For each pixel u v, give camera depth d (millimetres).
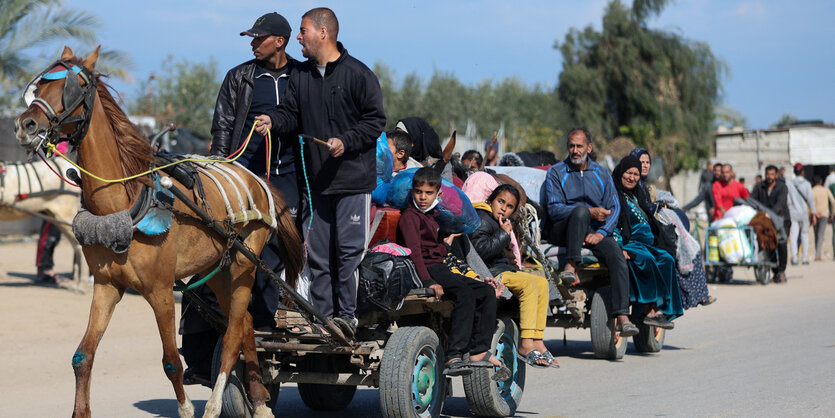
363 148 8250
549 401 10039
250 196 8172
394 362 7938
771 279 23922
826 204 30266
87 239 7047
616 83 55844
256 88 9203
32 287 19266
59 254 26734
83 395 7035
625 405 9648
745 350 13281
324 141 8297
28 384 11375
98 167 7074
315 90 8336
